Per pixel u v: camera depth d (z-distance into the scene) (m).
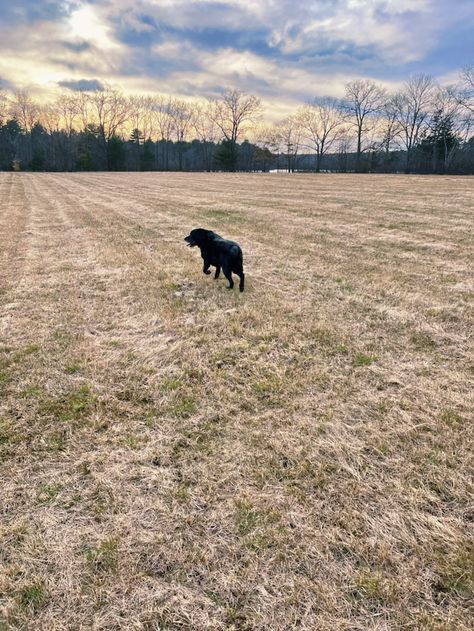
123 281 6.30
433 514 2.10
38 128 77.44
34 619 1.63
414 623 1.60
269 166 83.88
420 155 62.03
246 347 4.06
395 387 3.33
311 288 5.96
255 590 1.74
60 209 16.52
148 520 2.09
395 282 6.23
